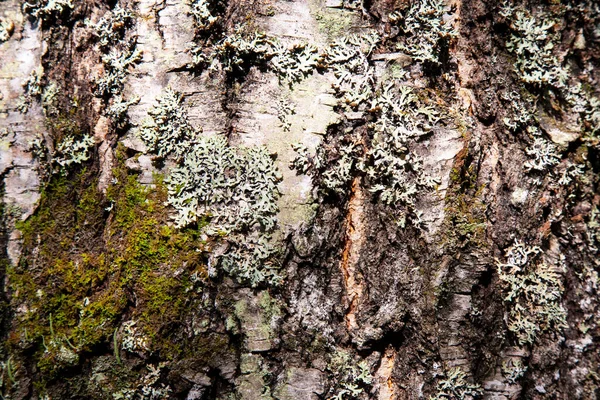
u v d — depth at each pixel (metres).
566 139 0.69
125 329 0.66
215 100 0.67
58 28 0.67
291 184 0.67
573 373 0.70
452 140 0.67
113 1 0.68
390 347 0.68
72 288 0.66
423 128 0.68
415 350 0.67
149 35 0.67
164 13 0.67
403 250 0.68
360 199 0.68
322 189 0.67
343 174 0.67
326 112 0.67
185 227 0.66
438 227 0.67
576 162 0.70
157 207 0.66
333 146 0.67
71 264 0.66
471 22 0.69
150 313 0.66
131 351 0.66
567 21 0.71
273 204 0.66
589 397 0.70
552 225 0.70
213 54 0.67
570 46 0.71
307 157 0.67
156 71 0.67
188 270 0.66
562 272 0.70
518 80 0.70
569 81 0.71
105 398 0.66
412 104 0.68
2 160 0.67
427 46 0.68
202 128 0.67
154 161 0.67
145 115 0.67
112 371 0.66
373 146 0.67
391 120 0.67
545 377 0.69
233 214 0.66
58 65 0.67
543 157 0.69
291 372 0.66
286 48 0.67
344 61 0.67
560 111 0.70
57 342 0.66
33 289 0.66
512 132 0.69
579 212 0.71
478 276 0.67
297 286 0.67
